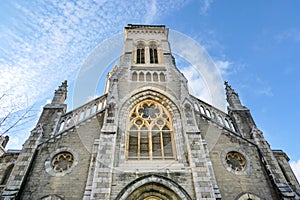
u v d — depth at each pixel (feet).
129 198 48.88
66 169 55.52
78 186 51.90
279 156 70.69
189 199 48.34
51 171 54.44
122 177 51.37
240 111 75.41
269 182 56.34
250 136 67.82
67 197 49.88
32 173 53.36
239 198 52.54
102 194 46.44
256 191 54.29
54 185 51.70
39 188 50.88
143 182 50.60
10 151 74.28
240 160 61.46
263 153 61.77
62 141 60.95
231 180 55.88
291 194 51.85
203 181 50.24
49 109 69.51
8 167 67.36
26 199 48.70
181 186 50.31
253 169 59.00
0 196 46.55
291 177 63.93
